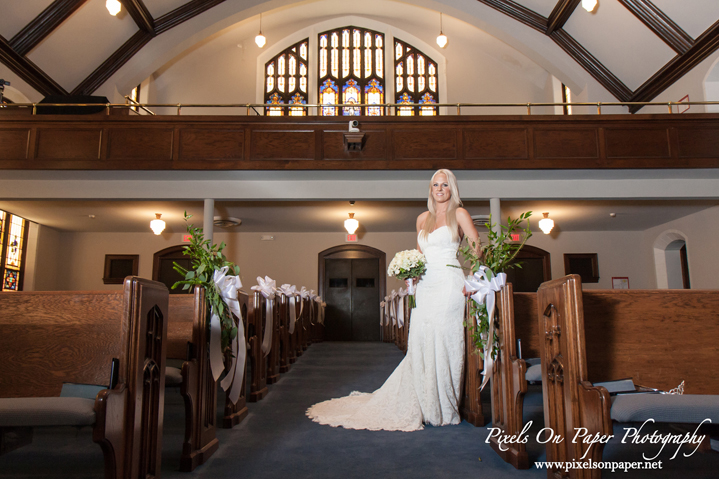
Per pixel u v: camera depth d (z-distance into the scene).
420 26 12.55
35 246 10.76
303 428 3.30
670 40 7.82
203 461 2.60
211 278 2.89
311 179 7.62
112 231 11.88
